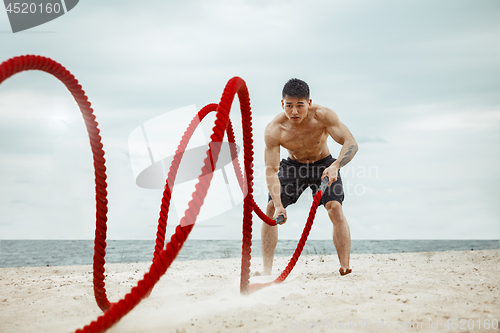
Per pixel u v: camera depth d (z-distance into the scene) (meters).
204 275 4.61
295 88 4.18
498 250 6.35
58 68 2.42
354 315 2.40
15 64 2.10
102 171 2.78
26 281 4.43
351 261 6.01
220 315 2.55
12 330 2.43
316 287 3.43
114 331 2.36
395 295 2.96
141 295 2.06
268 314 2.52
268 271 4.71
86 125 2.74
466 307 2.55
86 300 3.26
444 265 5.01
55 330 2.42
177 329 2.28
